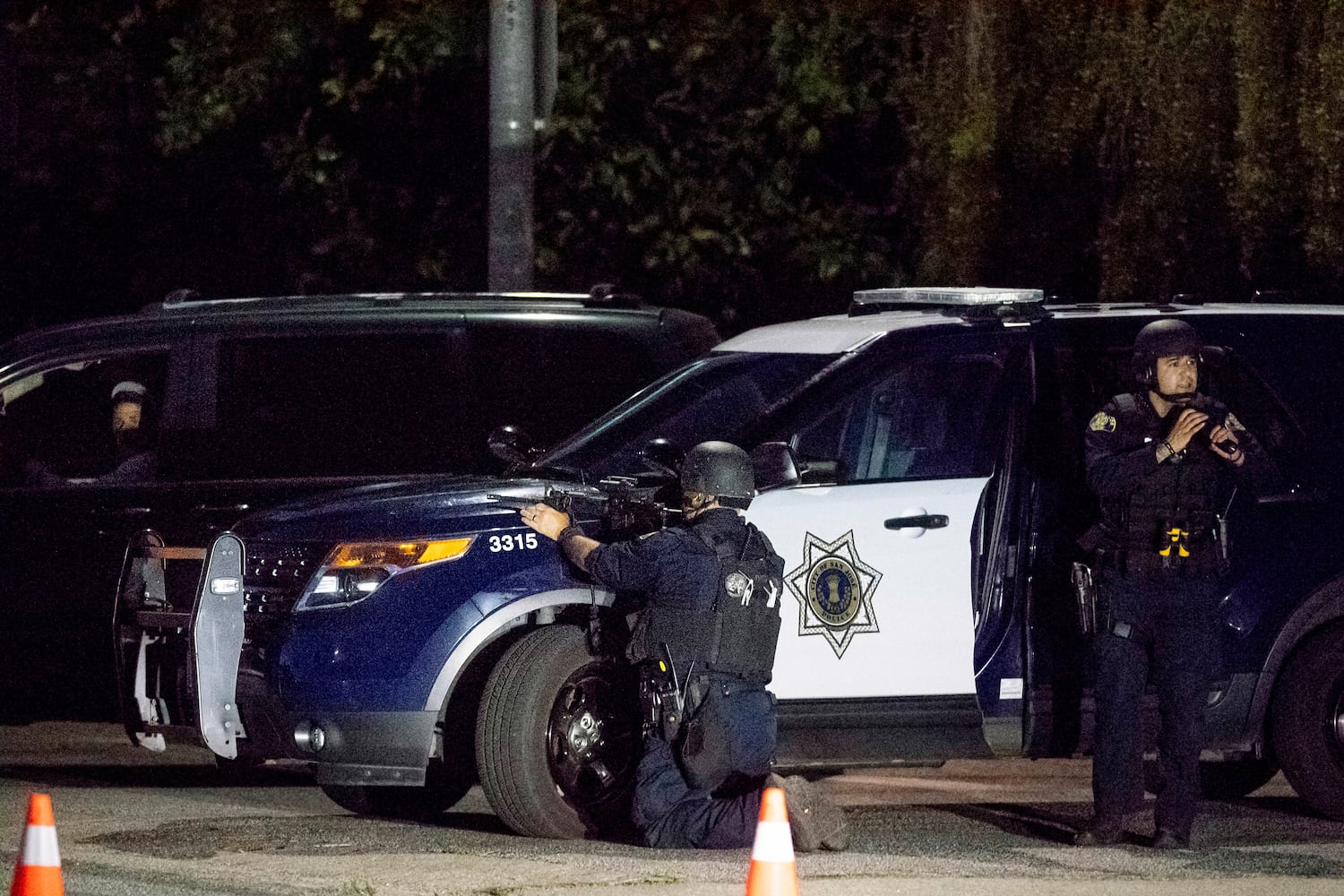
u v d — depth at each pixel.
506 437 30.64
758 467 27.89
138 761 38.00
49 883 20.77
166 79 49.53
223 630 28.77
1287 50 42.41
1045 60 44.97
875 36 48.16
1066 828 29.42
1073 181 45.94
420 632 27.69
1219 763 33.94
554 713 27.83
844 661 28.47
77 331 37.19
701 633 26.69
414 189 50.31
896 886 24.84
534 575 27.91
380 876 25.27
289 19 48.44
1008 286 46.38
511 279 39.78
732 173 49.22
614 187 48.59
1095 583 27.31
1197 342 27.12
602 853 26.84
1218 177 43.62
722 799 27.00
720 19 48.03
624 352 36.94
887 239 49.94
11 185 52.75
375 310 37.00
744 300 50.97
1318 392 30.38
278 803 32.66
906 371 30.23
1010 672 28.70
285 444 36.47
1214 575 27.20
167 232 52.03
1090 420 27.41
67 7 51.00
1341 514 29.86
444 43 47.38
